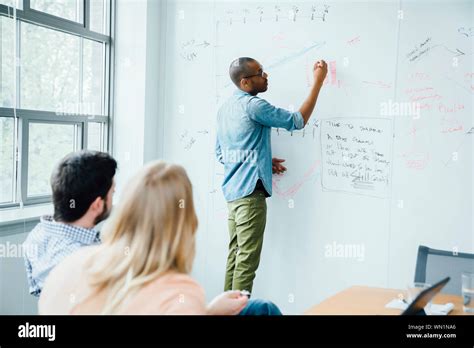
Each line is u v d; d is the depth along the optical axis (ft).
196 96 12.03
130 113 11.99
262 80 10.62
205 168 11.98
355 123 10.60
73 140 11.21
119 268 3.96
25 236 9.18
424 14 10.08
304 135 10.97
